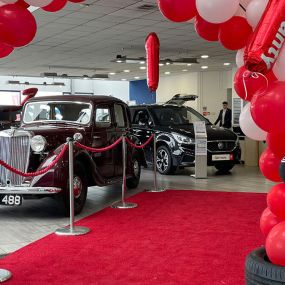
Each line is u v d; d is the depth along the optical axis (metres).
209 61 16.58
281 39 2.11
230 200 6.59
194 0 2.71
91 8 8.92
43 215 5.84
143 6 8.78
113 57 15.80
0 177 5.47
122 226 5.04
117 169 7.02
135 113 10.76
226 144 9.66
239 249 4.12
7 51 3.43
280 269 2.33
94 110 6.45
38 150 5.42
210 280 3.35
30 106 6.83
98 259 3.87
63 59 16.28
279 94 2.25
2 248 4.33
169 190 7.59
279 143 2.49
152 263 3.75
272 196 2.50
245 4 2.71
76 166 5.73
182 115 10.62
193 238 4.52
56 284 3.31
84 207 6.29
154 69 4.89
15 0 3.09
